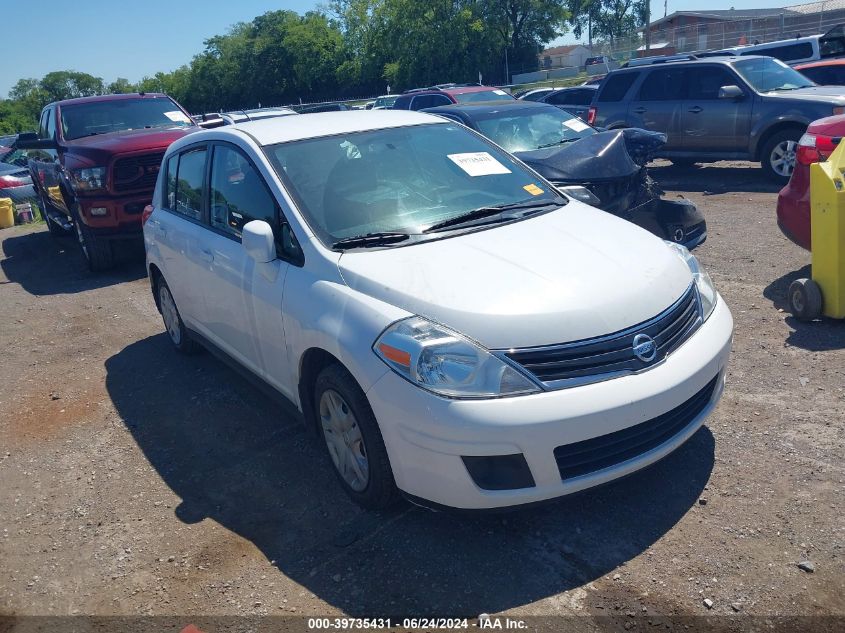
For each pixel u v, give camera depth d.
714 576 3.00
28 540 3.76
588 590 2.99
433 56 54.53
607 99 13.20
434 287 3.30
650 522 3.37
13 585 3.42
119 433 4.86
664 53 44.66
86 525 3.83
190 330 5.54
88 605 3.22
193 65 85.38
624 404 3.04
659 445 3.28
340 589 3.13
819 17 34.91
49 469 4.47
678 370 3.26
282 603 3.09
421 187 4.25
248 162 4.34
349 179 4.16
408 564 3.24
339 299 3.48
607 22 71.12
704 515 3.38
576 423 2.97
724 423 4.14
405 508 3.62
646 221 6.67
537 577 3.08
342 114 4.91
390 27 56.66
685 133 12.11
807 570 2.98
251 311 4.21
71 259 10.73
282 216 3.99
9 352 6.72
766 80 11.61
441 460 3.03
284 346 3.92
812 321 5.42
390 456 3.23
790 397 4.35
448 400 2.98
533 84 42.62
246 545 3.51
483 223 3.97
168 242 5.39
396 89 56.81
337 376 3.45
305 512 3.71
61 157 9.59
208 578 3.30
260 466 4.22
